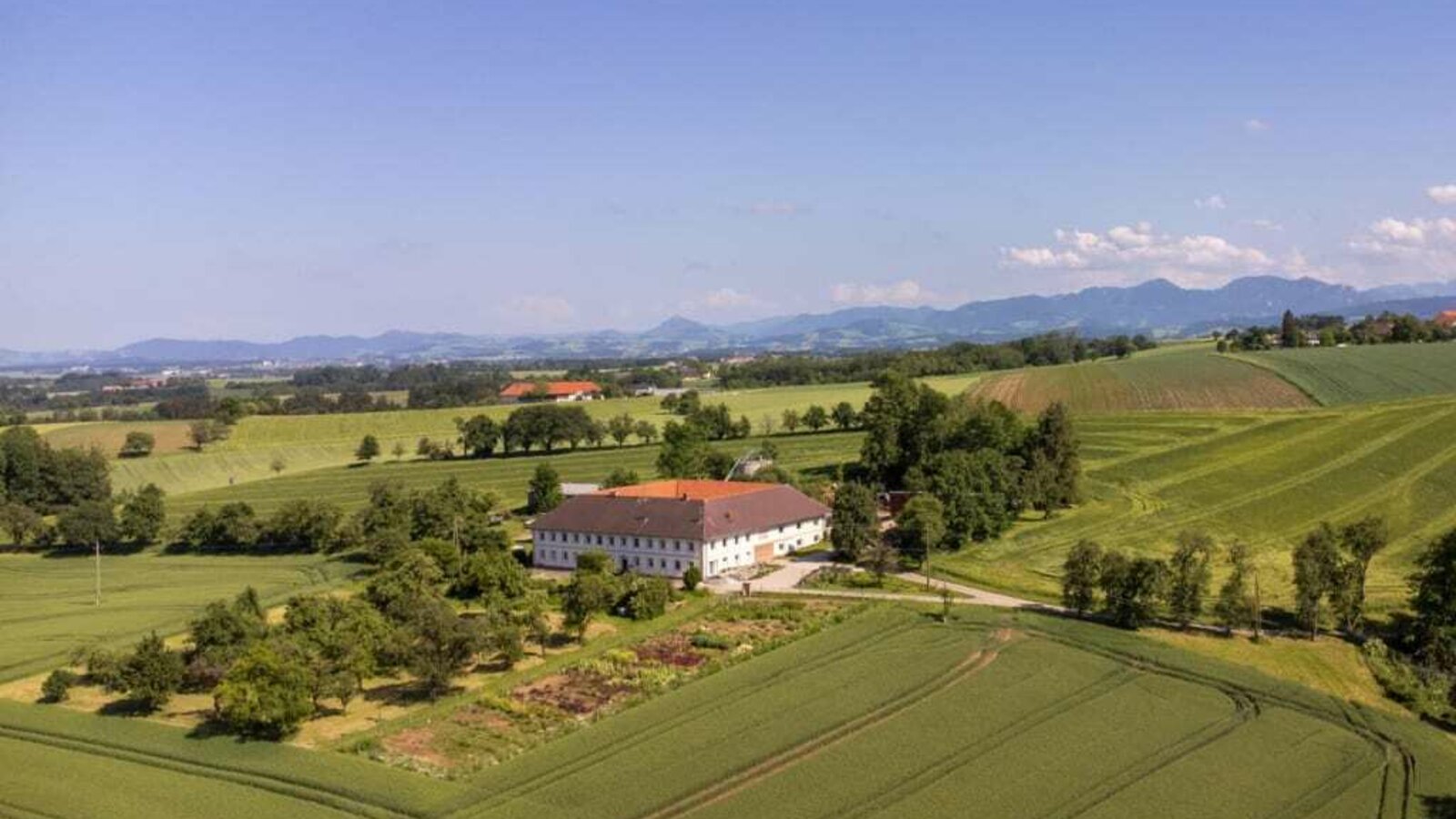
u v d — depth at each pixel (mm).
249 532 175000
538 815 73312
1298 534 152625
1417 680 102500
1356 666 105750
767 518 156125
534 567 157500
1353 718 90938
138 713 96312
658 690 98625
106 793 77562
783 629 118250
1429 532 148500
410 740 87938
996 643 110562
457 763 82812
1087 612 121250
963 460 161125
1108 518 166125
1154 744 84938
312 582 151000
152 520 182875
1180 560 118125
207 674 99438
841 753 83688
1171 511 167500
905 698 95188
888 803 74938
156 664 95875
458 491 177875
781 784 78250
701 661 107625
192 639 108500
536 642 114500
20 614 137000
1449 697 98938
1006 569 142000
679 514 148250
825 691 97000
